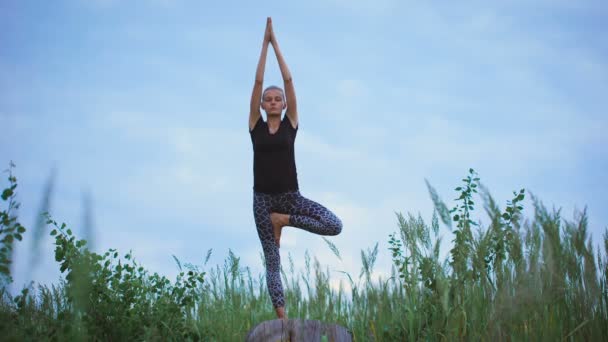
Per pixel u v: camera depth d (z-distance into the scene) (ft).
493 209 9.67
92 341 14.25
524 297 9.49
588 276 10.23
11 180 8.16
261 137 16.16
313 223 15.40
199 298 18.13
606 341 10.48
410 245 11.55
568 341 10.74
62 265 13.58
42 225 3.57
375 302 13.58
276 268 15.87
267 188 15.99
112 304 15.28
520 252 9.75
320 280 14.25
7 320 10.52
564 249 10.00
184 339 16.71
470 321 11.41
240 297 18.01
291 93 16.38
